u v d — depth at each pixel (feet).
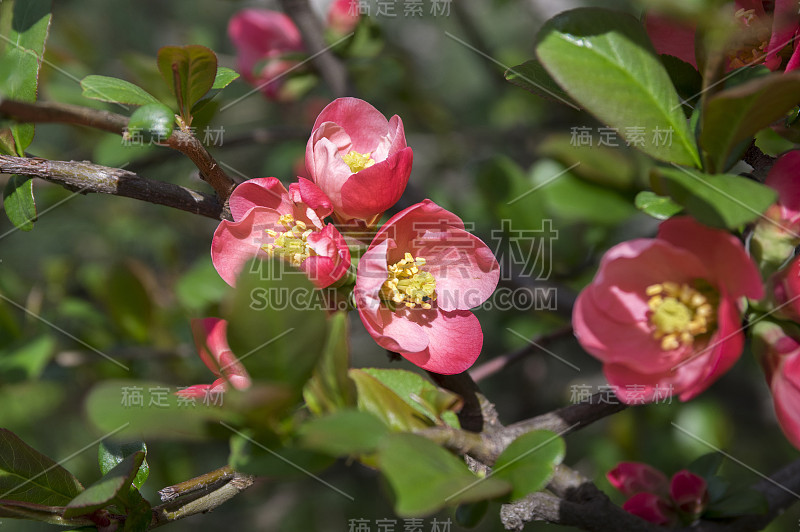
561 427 1.37
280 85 2.41
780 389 1.25
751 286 1.23
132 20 4.26
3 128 1.43
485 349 3.00
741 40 1.34
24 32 1.42
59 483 1.37
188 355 2.30
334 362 1.24
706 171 1.30
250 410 1.22
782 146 1.54
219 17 4.45
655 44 1.42
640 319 1.28
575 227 2.14
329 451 1.20
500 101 3.35
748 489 1.36
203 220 3.68
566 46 1.31
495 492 1.22
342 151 1.40
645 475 1.41
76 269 2.90
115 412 1.20
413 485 1.19
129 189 1.42
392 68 2.67
